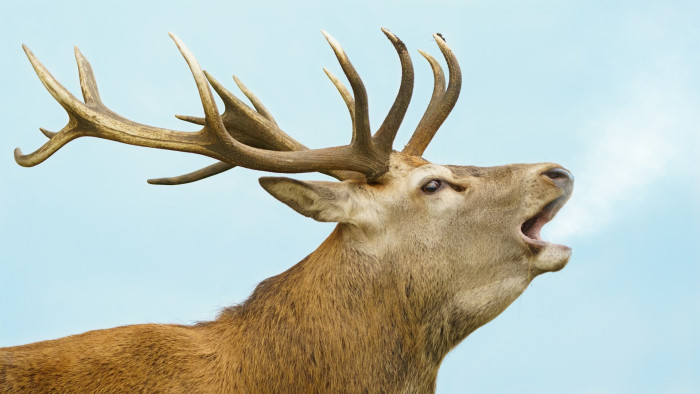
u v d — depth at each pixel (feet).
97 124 61.52
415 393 61.21
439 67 73.51
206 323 64.69
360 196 61.52
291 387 59.06
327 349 59.31
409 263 61.36
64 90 61.41
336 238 62.28
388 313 60.70
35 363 60.03
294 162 62.08
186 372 60.08
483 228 62.39
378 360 59.98
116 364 60.08
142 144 61.46
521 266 62.54
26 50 61.31
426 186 62.28
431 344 61.87
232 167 70.13
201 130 61.67
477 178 63.52
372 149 62.75
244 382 59.57
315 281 61.11
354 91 62.34
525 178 63.31
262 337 60.23
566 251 62.28
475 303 62.13
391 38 63.98
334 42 62.44
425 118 71.67
